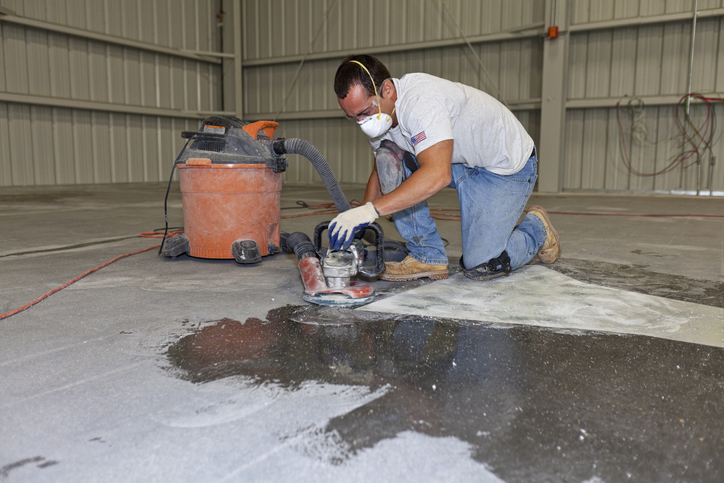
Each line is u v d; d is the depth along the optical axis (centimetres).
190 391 105
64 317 152
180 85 977
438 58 877
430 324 147
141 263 232
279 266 227
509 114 188
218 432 90
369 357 123
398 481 77
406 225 199
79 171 845
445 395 104
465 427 92
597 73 762
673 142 732
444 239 307
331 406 99
